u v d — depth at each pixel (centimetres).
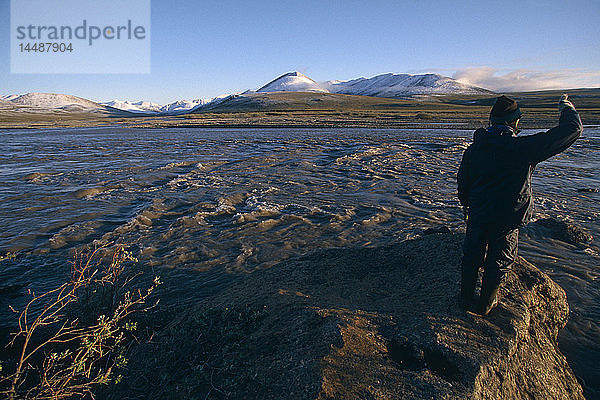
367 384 282
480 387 290
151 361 350
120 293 557
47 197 1180
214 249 753
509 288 411
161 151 2488
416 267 476
